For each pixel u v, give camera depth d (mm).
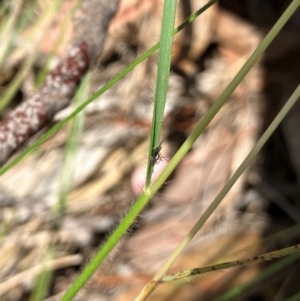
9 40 554
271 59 628
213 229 543
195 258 517
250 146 596
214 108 274
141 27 664
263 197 577
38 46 560
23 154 339
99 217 556
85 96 494
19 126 406
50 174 600
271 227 544
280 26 277
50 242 536
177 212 560
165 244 537
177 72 665
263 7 667
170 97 650
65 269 540
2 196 559
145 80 657
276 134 604
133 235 544
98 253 282
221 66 659
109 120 639
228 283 479
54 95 417
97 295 503
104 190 594
